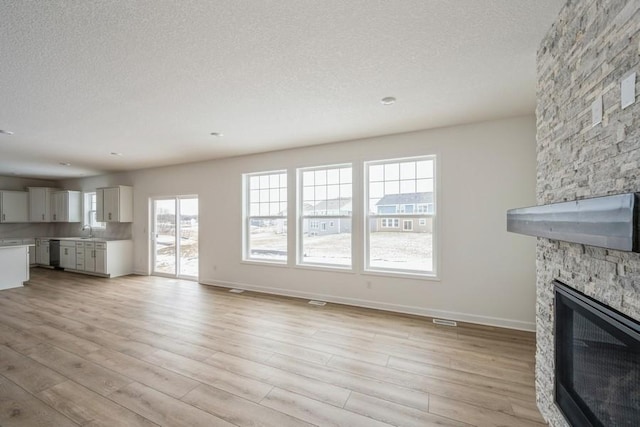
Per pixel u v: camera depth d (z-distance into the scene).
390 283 3.92
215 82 2.39
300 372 2.37
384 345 2.86
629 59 1.05
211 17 1.61
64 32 1.71
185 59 2.04
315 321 3.51
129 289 5.15
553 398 1.67
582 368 1.38
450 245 3.55
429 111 3.07
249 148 4.61
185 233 6.11
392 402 2.00
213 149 4.66
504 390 2.13
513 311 3.28
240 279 5.19
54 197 7.55
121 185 6.75
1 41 1.78
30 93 2.53
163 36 1.78
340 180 4.40
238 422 1.80
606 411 1.19
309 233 4.64
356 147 4.13
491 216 3.36
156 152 4.83
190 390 2.12
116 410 1.90
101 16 1.58
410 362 2.53
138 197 6.52
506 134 3.29
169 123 3.38
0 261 5.15
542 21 1.70
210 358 2.60
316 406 1.95
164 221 6.33
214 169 5.45
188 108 2.94
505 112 3.11
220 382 2.23
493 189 3.35
